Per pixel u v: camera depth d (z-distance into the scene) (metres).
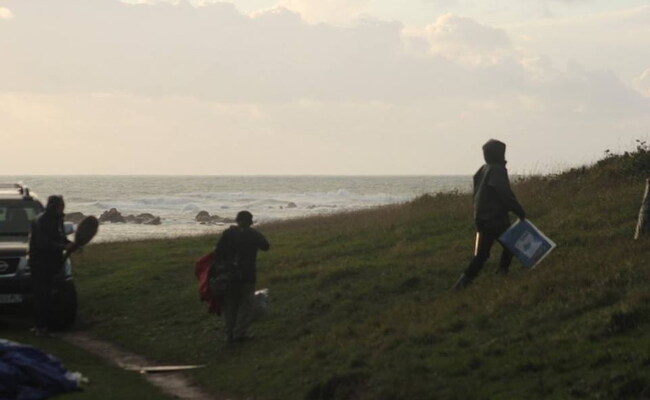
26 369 20.27
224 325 29.92
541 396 17.17
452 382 19.05
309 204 179.75
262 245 28.22
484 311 23.55
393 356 21.64
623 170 42.88
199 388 23.38
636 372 16.92
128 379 23.47
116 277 40.75
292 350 25.02
